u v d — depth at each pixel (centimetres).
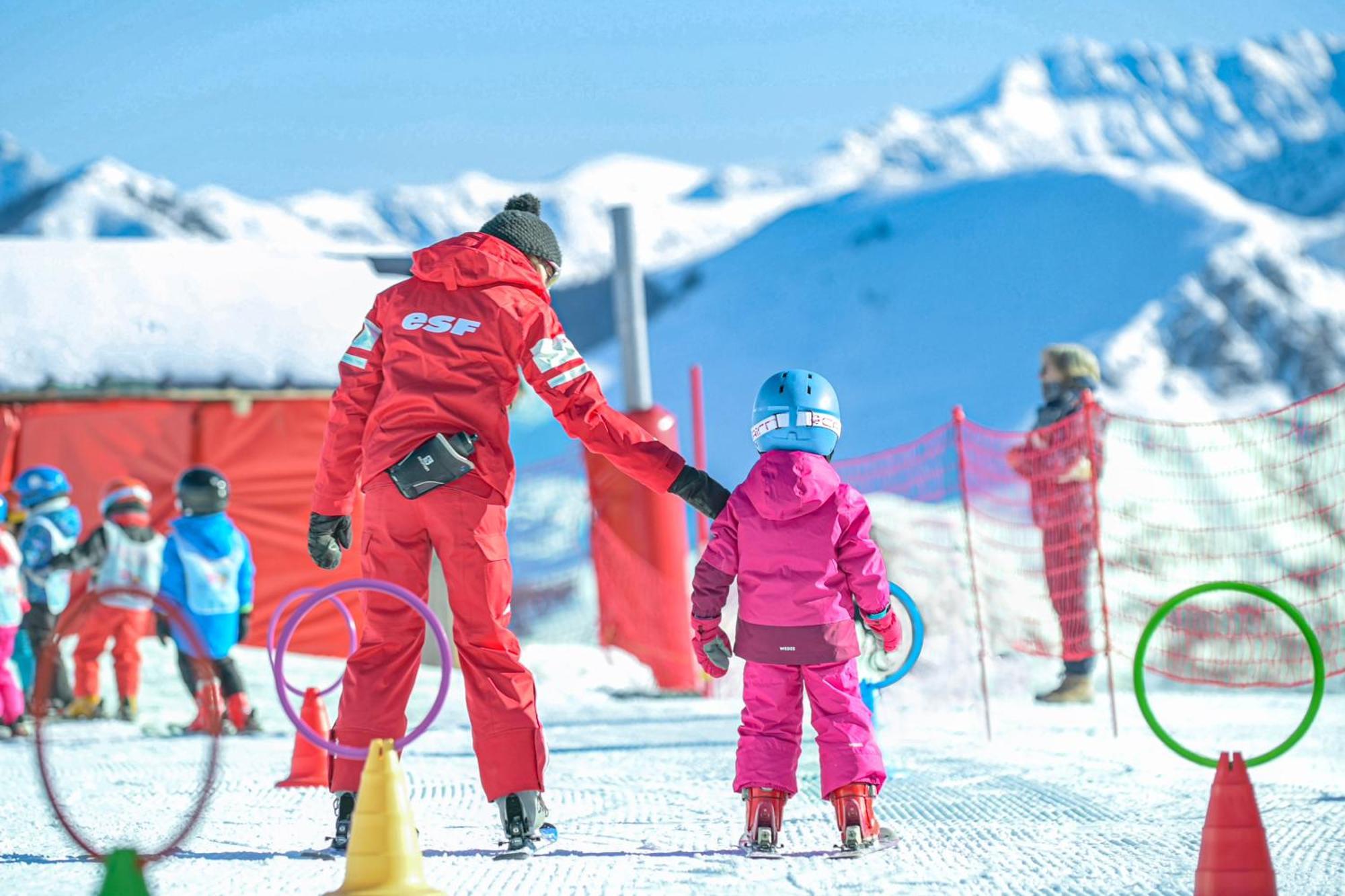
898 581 2103
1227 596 2305
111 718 1734
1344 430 3312
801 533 748
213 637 1539
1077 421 1725
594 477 2170
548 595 2675
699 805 923
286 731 1575
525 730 742
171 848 607
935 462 3300
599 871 693
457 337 749
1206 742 1273
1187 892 623
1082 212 15150
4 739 1543
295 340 2384
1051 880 655
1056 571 1748
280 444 2338
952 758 1155
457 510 735
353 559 2286
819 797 950
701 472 771
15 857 760
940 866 697
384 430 748
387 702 749
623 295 2147
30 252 2450
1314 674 588
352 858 625
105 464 2334
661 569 2048
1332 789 959
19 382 2197
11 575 1581
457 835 818
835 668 751
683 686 2000
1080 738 1321
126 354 2277
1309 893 619
